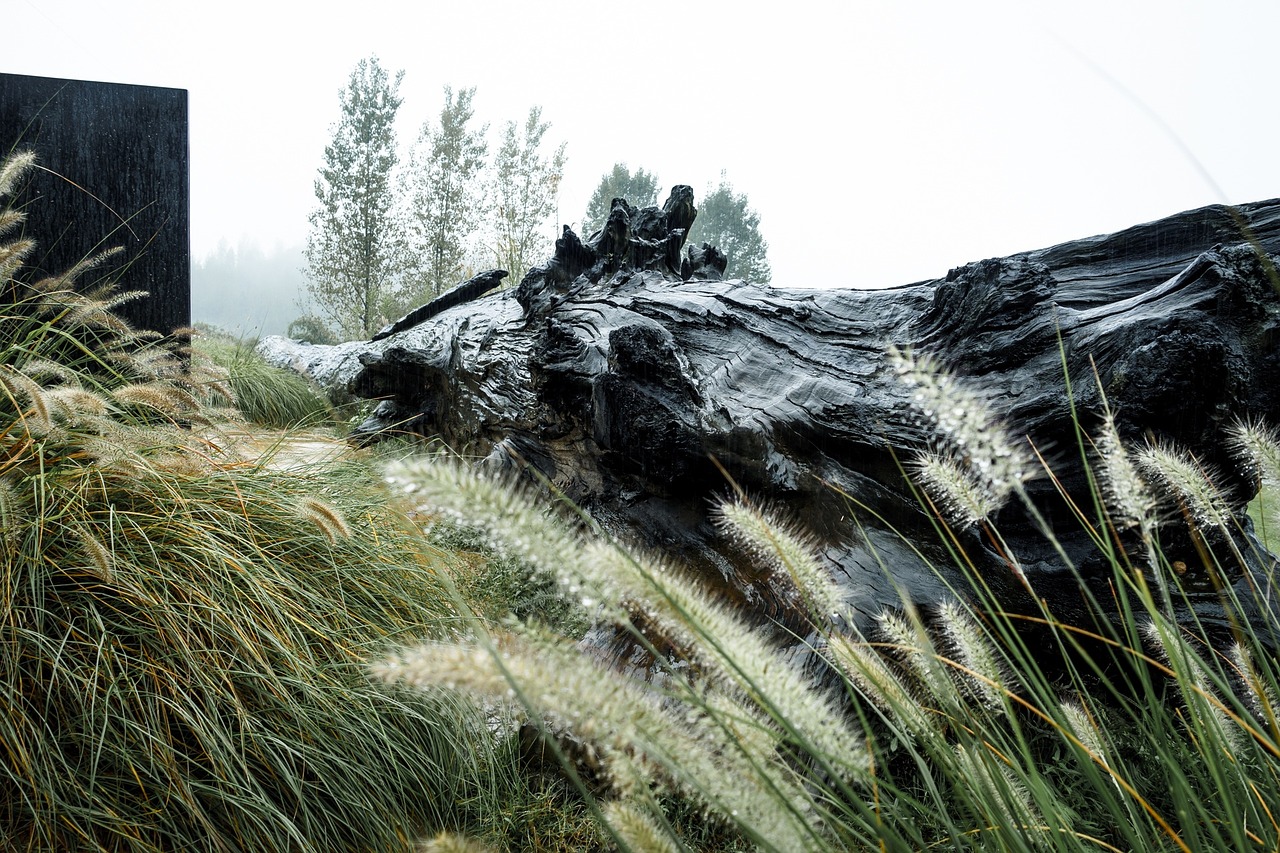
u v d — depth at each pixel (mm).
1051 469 2283
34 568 1995
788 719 1021
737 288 3703
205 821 1721
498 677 827
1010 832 1044
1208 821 1053
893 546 2539
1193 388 2008
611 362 3230
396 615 2426
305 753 1896
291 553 2422
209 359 3164
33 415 2250
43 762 1708
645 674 2533
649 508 3332
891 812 1191
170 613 1938
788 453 2811
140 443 2373
